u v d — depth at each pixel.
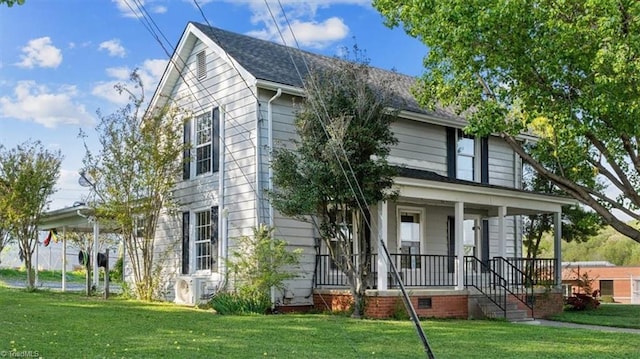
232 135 16.59
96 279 23.61
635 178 16.67
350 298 14.79
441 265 18.56
